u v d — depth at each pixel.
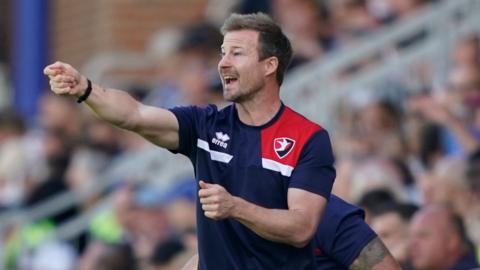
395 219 20.91
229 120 15.76
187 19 37.50
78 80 15.20
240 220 14.66
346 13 31.52
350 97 29.30
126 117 15.44
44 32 40.19
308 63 31.44
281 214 14.85
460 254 20.69
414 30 29.39
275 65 15.52
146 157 32.06
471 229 22.25
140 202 29.28
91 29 38.56
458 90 26.67
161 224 28.52
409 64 28.97
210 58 32.69
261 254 15.64
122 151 34.59
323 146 15.46
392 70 29.11
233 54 15.48
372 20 31.09
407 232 20.84
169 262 25.47
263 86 15.55
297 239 14.96
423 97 26.83
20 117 35.75
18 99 40.62
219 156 15.65
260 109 15.61
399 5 30.89
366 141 26.84
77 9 39.16
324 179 15.38
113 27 37.66
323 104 29.59
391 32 29.56
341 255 17.39
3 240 32.78
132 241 28.52
